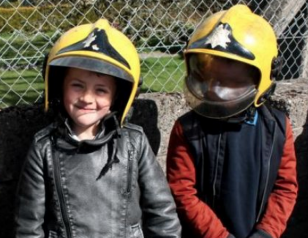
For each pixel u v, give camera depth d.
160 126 2.42
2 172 2.09
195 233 2.07
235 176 2.05
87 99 1.78
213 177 2.07
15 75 3.75
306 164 2.83
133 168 1.88
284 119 2.13
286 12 3.31
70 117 1.84
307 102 2.70
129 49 1.82
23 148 2.11
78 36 1.79
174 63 4.04
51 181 1.81
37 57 3.34
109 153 1.84
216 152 2.05
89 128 1.85
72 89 1.79
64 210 1.81
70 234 1.82
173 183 2.08
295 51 3.40
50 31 3.40
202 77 1.98
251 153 2.06
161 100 2.40
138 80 1.86
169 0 3.79
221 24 1.94
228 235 2.05
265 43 1.95
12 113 2.07
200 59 1.97
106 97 1.81
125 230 1.87
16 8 3.30
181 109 2.46
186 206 2.06
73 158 1.81
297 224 2.92
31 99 3.81
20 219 1.82
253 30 1.94
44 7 3.37
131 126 1.94
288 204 2.12
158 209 1.92
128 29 3.62
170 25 3.82
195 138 2.06
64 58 1.75
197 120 2.07
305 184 2.87
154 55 3.74
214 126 2.05
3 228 2.15
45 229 1.85
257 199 2.11
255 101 1.99
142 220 2.07
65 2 3.45
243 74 1.95
